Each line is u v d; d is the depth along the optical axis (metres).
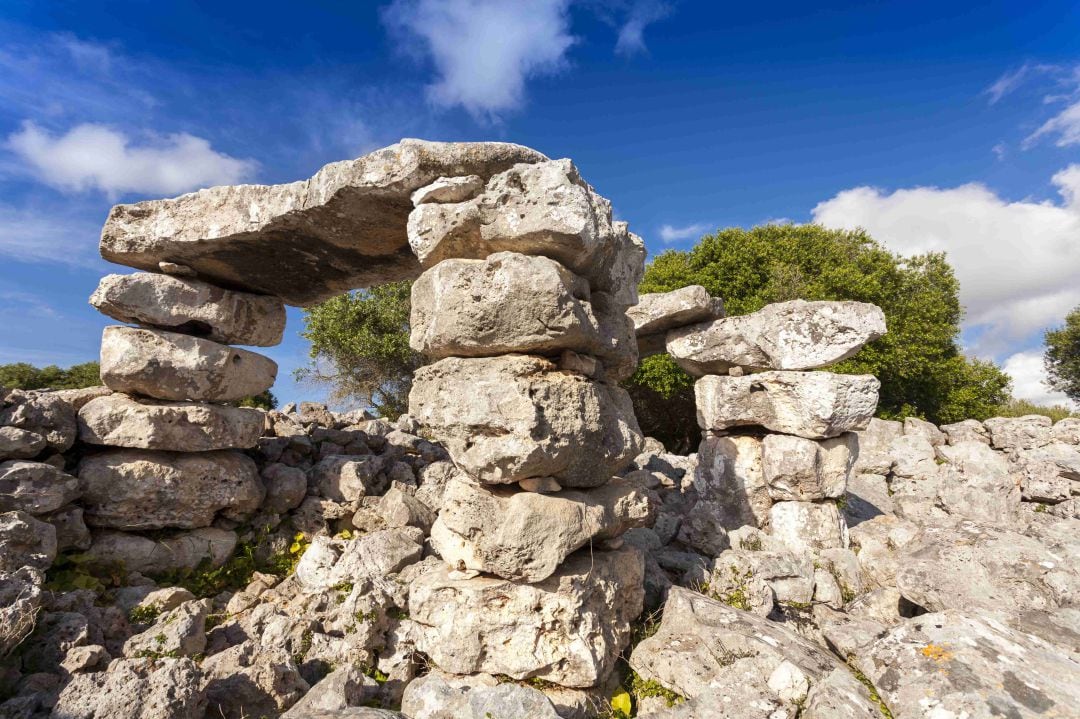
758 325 6.27
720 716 2.98
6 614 3.22
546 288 3.50
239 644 3.74
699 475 6.63
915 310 14.46
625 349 4.38
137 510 4.77
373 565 4.50
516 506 3.54
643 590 4.23
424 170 4.07
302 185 4.63
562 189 3.57
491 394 3.58
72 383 16.36
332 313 17.22
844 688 3.02
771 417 6.11
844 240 15.63
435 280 3.83
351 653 3.73
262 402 15.06
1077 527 5.86
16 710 2.79
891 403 14.80
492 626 3.57
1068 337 19.92
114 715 2.76
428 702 3.05
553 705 3.17
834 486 5.96
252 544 5.26
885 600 4.76
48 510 4.27
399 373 18.05
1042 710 2.69
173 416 4.94
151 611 4.14
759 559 4.81
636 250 4.69
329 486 5.86
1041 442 9.41
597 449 3.88
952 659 3.04
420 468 6.95
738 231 15.06
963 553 4.62
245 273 5.60
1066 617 3.80
